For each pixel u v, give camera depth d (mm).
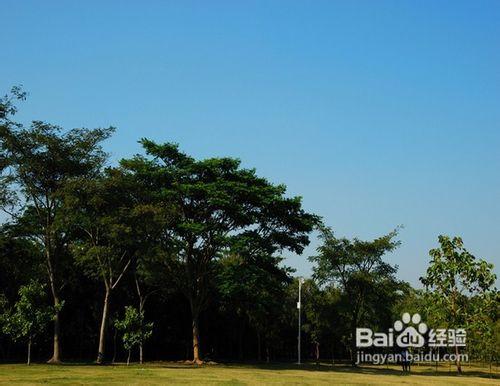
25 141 41719
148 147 47094
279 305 62812
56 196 41812
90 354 62812
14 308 47562
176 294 64750
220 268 50312
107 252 43844
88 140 43656
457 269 44844
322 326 70875
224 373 35031
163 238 47188
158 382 26547
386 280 61938
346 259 61688
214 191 44688
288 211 48188
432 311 45719
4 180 42219
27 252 49719
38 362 46031
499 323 51812
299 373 38156
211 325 70438
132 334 43312
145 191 45125
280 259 53469
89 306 60906
